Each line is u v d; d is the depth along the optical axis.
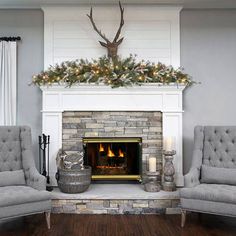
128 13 4.82
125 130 4.71
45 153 4.64
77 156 4.33
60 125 4.66
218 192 3.48
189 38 4.87
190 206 3.60
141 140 4.72
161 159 4.71
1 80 4.77
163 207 4.10
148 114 4.72
